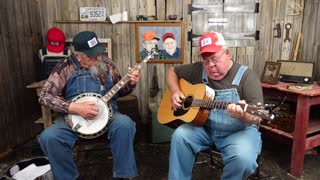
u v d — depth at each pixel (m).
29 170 1.95
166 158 2.50
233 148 1.57
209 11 2.89
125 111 2.72
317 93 2.04
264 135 2.69
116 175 1.87
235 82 1.70
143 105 3.14
